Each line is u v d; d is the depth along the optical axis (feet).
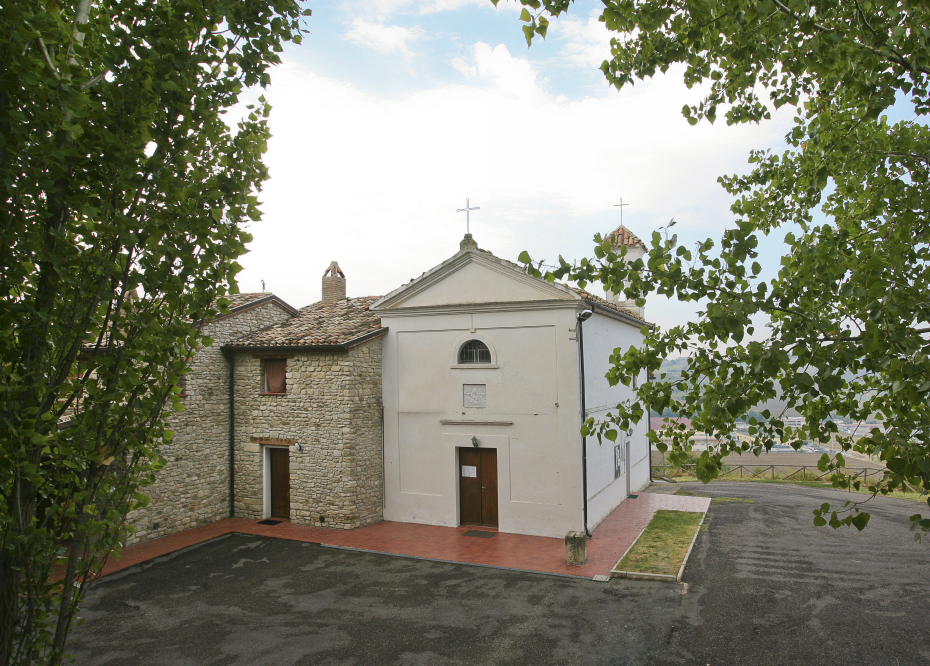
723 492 61.93
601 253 14.15
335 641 26.21
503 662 24.12
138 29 12.59
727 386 13.29
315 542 41.88
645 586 32.40
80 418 11.78
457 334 46.62
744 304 12.51
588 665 23.71
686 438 15.21
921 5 12.13
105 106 12.06
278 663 24.26
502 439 44.70
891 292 10.76
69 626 11.88
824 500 56.13
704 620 27.53
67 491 11.64
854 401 13.99
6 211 10.62
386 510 48.26
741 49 15.55
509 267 44.37
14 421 10.64
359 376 46.50
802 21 13.26
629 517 49.06
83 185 12.17
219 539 42.98
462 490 46.70
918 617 27.17
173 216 12.51
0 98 10.48
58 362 11.59
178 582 34.01
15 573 11.12
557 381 43.16
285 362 48.78
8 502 10.84
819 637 25.40
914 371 9.86
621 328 56.65
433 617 28.71
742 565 35.63
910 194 14.71
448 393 46.75
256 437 48.85
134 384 12.30
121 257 12.24
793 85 17.89
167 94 12.62
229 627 27.73
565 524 42.22
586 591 31.81
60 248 11.19
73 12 12.82
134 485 12.98
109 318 12.22
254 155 14.60
